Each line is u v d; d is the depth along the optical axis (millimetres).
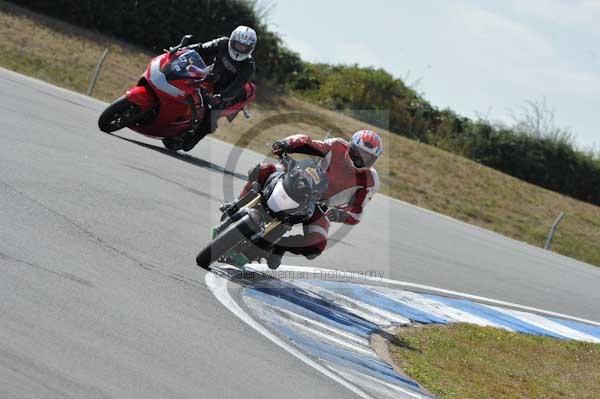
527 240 105750
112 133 53094
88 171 38594
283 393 20578
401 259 47406
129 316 22453
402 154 120875
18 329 19281
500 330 38406
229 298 27656
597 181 149000
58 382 17250
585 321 47156
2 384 16422
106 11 126125
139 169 43375
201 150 65000
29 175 34219
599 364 37406
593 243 113562
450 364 30625
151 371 19219
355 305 33844
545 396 29766
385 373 26266
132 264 27500
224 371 20734
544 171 147000
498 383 29844
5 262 23500
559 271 66062
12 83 65625
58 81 99000
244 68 50406
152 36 129125
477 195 115938
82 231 29172
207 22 131250
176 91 48438
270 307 28578
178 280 27547
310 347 25812
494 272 54406
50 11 123375
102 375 18203
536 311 45562
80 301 22375
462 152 147625
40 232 27406
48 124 48000
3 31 108312
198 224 36219
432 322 35938
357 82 147500
